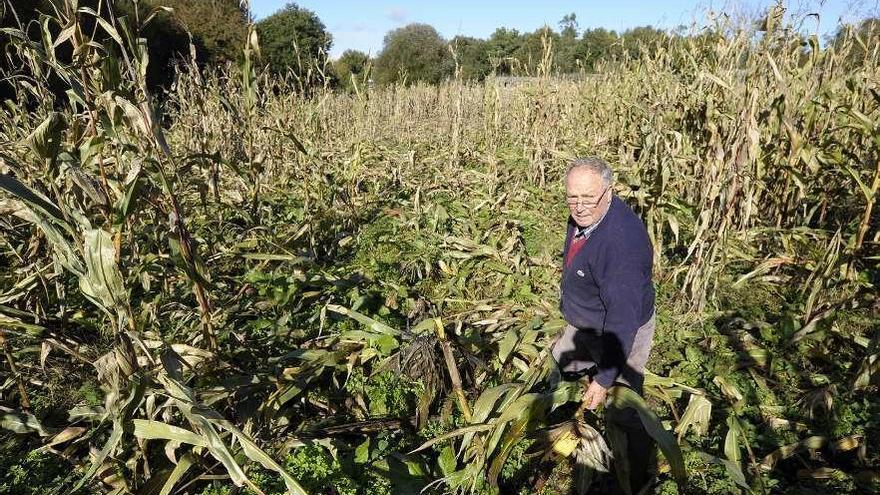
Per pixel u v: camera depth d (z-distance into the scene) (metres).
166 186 2.83
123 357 2.44
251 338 4.04
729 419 2.95
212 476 2.64
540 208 7.26
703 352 4.05
